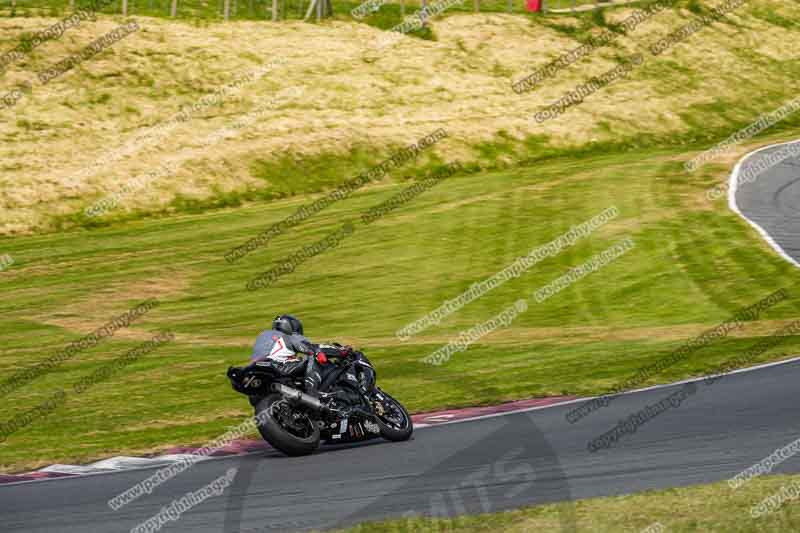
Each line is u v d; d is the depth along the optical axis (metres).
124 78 177.38
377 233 99.88
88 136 155.25
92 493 25.48
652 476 23.97
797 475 23.00
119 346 61.84
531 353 51.44
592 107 182.12
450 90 188.12
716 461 25.14
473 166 151.75
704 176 118.19
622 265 78.12
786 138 151.12
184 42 195.50
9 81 169.75
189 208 132.25
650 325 59.75
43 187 132.38
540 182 123.25
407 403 39.84
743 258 77.25
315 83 184.62
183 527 21.59
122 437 36.09
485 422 32.81
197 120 164.25
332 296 76.12
